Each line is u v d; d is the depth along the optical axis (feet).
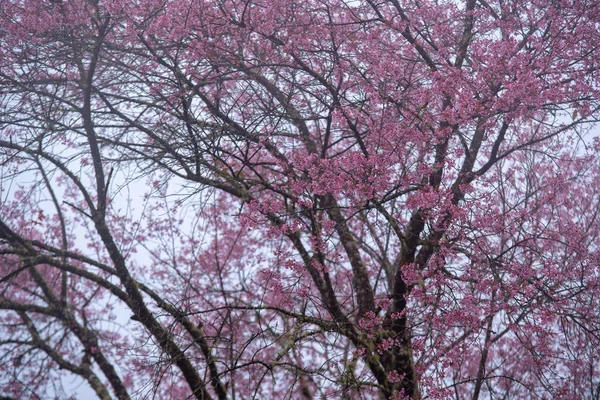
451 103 25.58
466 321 23.59
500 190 29.17
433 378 23.18
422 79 27.61
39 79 31.55
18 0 29.22
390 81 26.05
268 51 28.73
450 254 24.49
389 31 28.86
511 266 25.07
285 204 25.46
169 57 28.84
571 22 26.63
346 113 25.12
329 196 29.73
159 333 26.89
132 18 27.84
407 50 28.22
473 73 26.94
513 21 27.94
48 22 28.84
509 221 26.45
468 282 24.77
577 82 26.71
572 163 35.70
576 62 27.40
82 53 29.37
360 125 28.78
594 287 26.73
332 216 30.30
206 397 28.30
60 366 34.73
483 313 24.32
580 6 26.68
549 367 25.77
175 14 27.89
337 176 24.03
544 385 25.75
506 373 32.94
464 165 27.68
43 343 34.76
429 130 25.67
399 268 26.30
